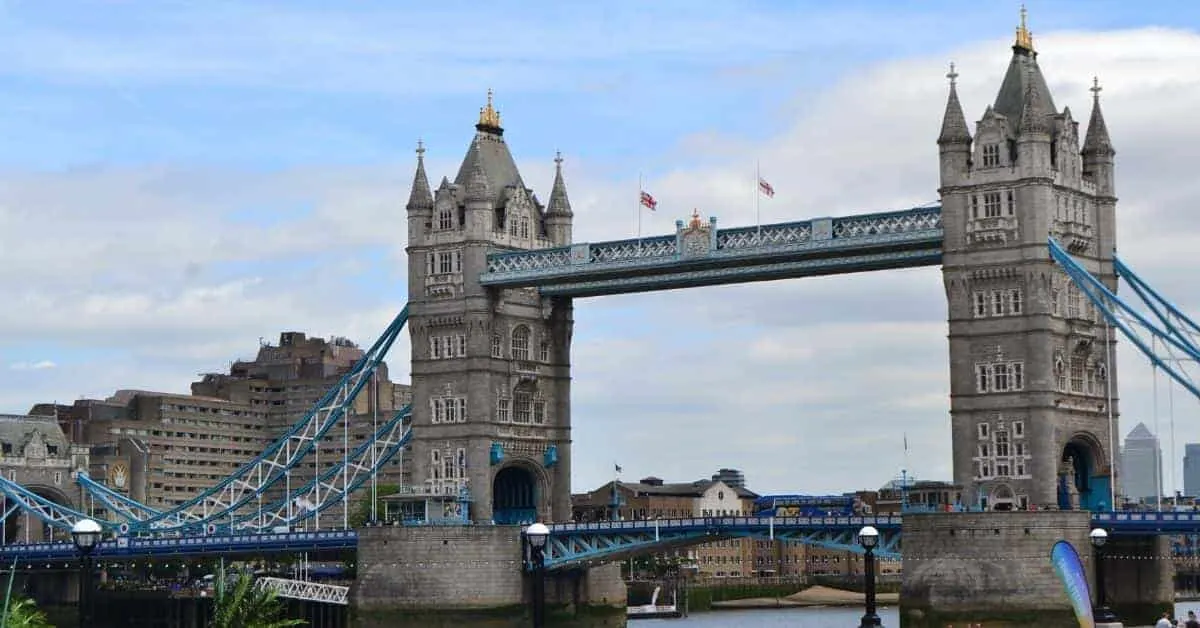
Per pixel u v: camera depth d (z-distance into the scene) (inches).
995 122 7111.2
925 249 7317.9
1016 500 6983.3
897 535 7066.9
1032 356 6973.4
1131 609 7007.9
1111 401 7283.5
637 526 7667.3
